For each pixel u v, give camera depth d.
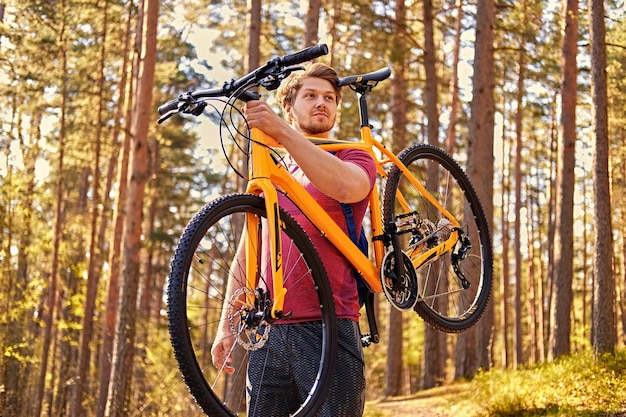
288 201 2.67
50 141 22.94
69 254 23.17
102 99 19.75
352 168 2.50
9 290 15.73
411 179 3.31
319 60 14.28
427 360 16.75
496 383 11.02
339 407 2.48
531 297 29.28
